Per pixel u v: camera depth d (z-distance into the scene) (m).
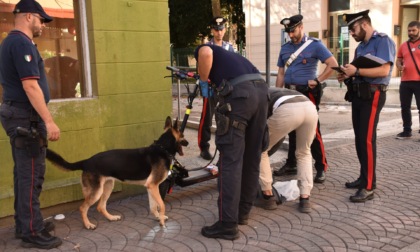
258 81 3.60
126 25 4.48
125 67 4.54
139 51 4.62
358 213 4.05
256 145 3.73
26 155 3.33
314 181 5.01
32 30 3.31
